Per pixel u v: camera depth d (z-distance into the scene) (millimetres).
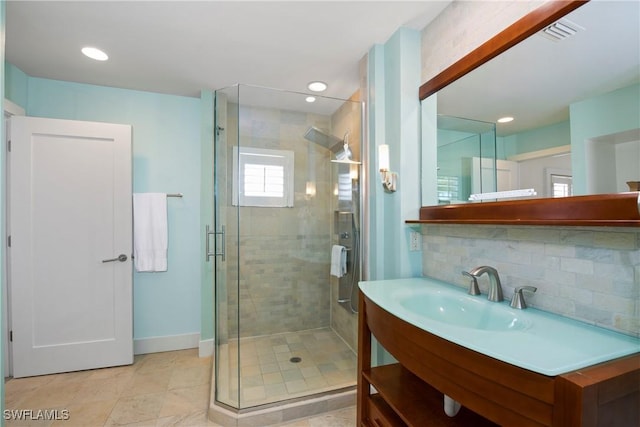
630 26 820
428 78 1636
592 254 935
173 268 2598
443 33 1525
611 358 727
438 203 1570
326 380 1980
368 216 1992
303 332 2727
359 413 1437
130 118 2494
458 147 1424
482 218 1256
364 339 1422
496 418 749
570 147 959
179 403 1805
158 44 1812
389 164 1779
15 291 2041
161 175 2578
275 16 1549
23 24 1605
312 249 2736
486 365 763
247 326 2578
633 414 687
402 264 1674
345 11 1515
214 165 2258
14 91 2090
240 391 1830
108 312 2244
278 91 2182
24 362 2055
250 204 2490
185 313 2627
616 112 846
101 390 1937
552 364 686
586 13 910
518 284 1164
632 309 840
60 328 2135
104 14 1526
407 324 1022
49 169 2119
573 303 986
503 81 1188
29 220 2078
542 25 1021
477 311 1192
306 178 2643
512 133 1158
